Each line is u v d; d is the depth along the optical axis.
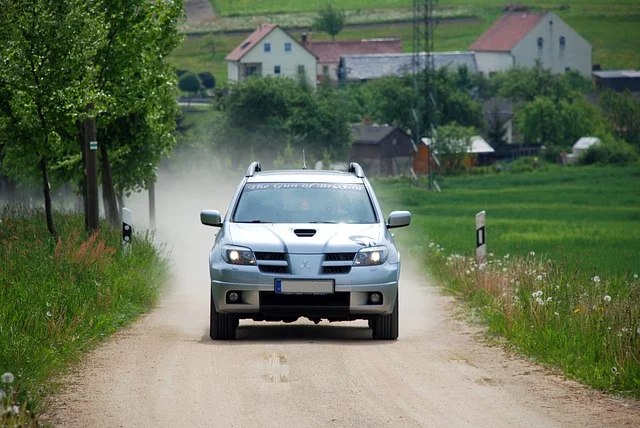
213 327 35.06
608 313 33.47
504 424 22.47
